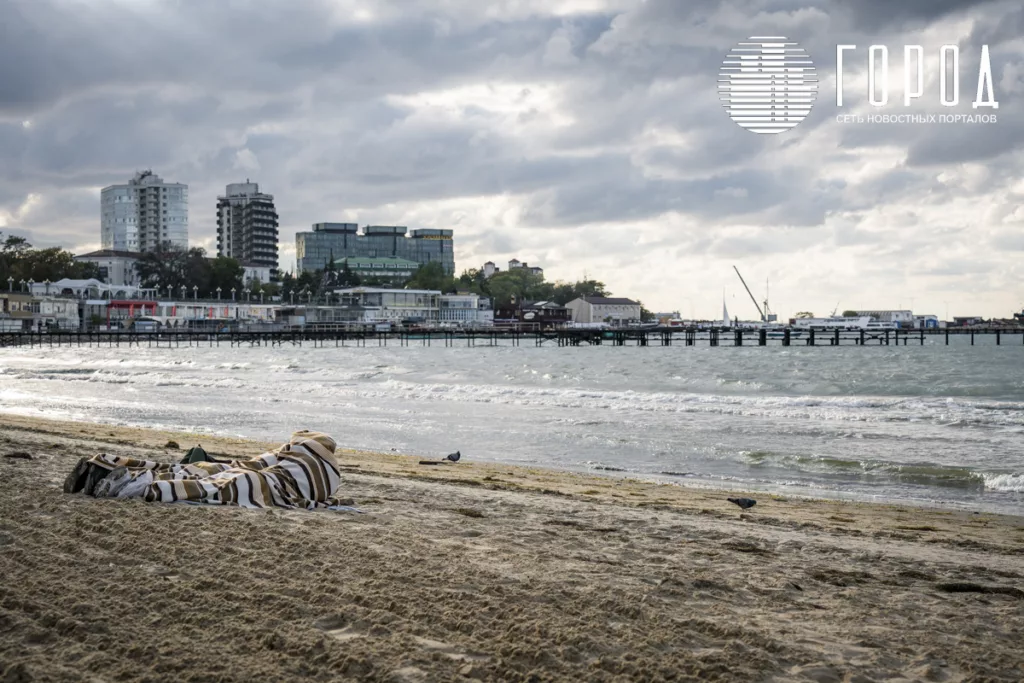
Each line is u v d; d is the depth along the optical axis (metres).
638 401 31.97
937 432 23.14
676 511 11.38
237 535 6.99
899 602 6.54
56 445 14.61
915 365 75.62
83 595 5.29
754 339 178.62
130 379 46.75
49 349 111.06
